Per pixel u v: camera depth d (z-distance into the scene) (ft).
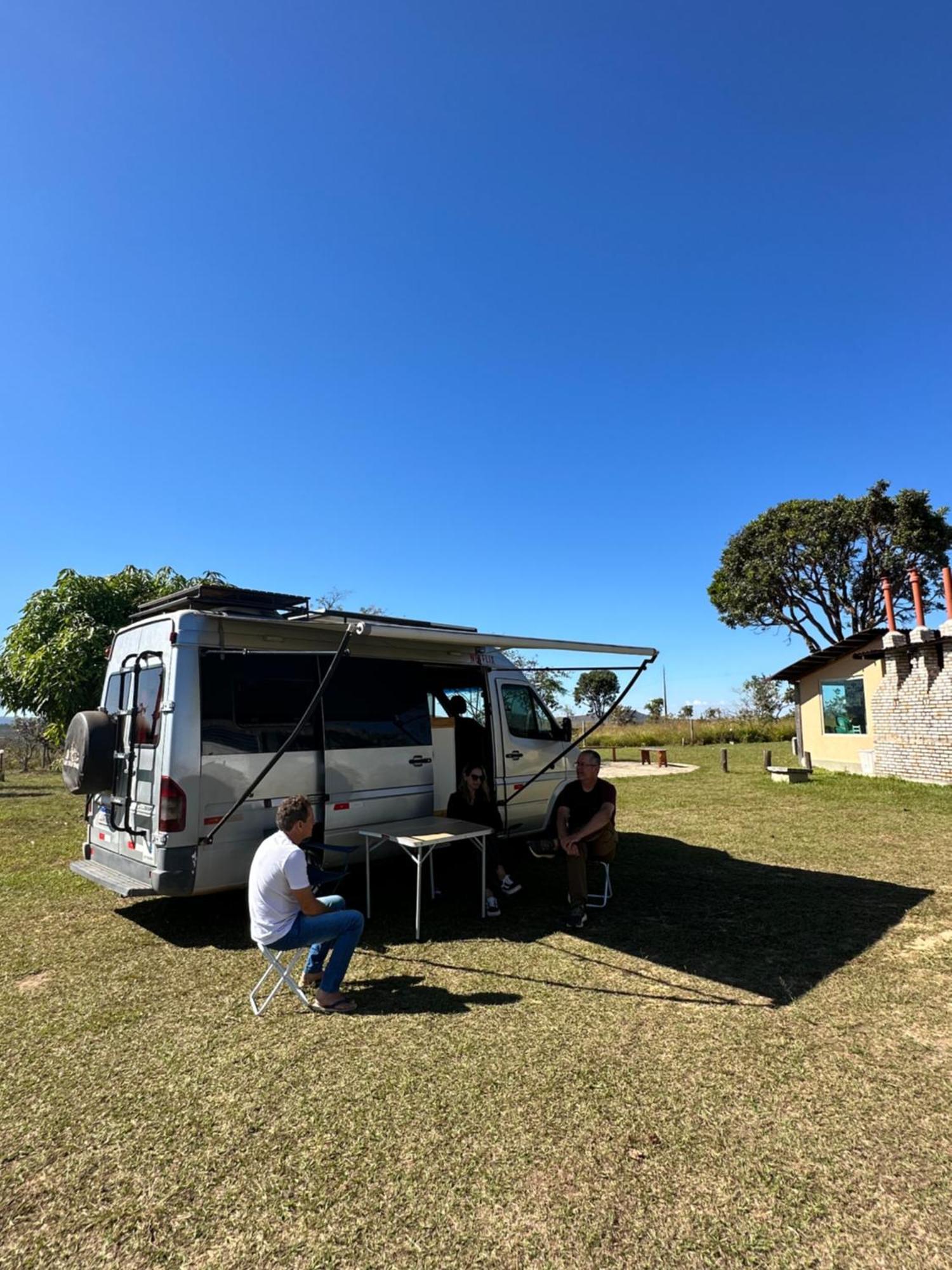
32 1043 11.84
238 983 14.38
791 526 94.63
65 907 19.72
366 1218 7.72
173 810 15.79
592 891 21.26
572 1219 7.66
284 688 18.19
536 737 24.97
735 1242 7.30
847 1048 11.36
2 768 64.64
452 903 20.07
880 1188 8.08
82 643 35.70
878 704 51.16
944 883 21.59
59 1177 8.47
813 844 28.17
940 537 87.20
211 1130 9.36
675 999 13.29
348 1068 10.87
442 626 21.76
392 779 20.12
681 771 62.85
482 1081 10.45
